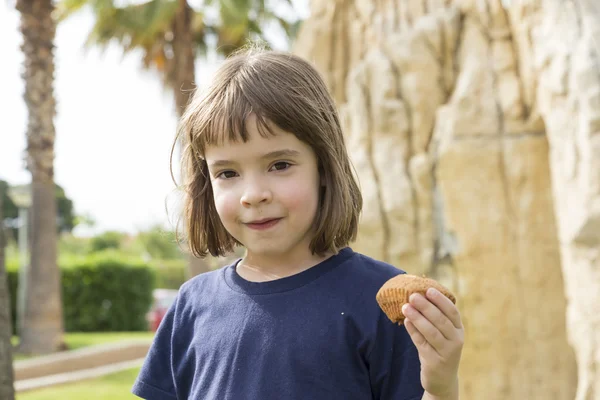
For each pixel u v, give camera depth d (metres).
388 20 6.11
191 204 2.14
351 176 2.02
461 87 5.51
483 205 5.28
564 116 4.70
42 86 14.90
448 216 5.32
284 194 1.78
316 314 1.79
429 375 1.61
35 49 14.81
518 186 5.26
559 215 4.75
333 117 1.94
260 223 1.80
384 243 5.45
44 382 10.65
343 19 6.37
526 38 5.37
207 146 1.85
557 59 4.82
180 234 2.22
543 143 5.26
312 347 1.76
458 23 5.83
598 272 4.34
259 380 1.77
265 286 1.87
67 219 48.44
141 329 21.55
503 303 5.21
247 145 1.77
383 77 5.71
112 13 14.45
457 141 5.35
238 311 1.88
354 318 1.78
